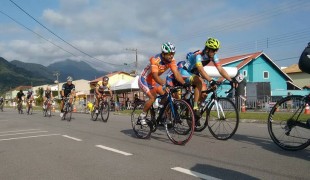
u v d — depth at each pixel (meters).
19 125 10.73
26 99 21.28
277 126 5.37
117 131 8.23
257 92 24.95
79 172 4.14
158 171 4.09
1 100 27.38
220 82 6.33
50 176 4.01
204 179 3.71
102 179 3.81
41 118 14.44
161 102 6.38
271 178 3.69
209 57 6.32
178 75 6.14
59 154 5.27
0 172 4.28
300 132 5.20
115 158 4.88
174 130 6.17
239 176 3.79
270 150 5.26
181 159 4.72
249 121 11.30
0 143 6.66
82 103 28.48
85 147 5.85
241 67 34.56
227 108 6.27
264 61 35.50
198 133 7.33
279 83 35.97
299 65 4.85
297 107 5.14
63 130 8.63
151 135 7.25
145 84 6.48
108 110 11.41
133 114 7.14
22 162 4.80
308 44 4.89
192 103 6.76
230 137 6.21
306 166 4.18
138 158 4.85
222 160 4.60
